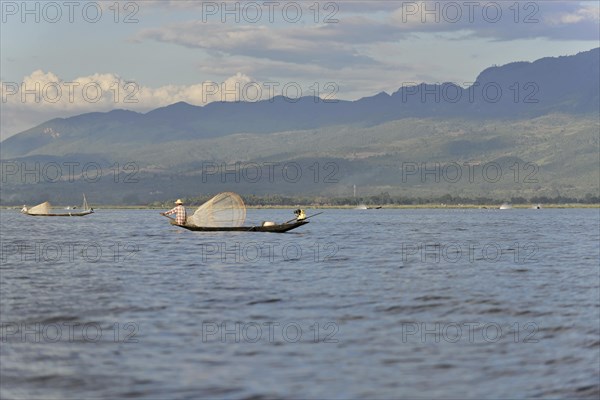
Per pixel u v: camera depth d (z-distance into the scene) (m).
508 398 64.62
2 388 65.75
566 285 131.00
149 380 68.12
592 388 67.12
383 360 75.31
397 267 160.38
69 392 64.88
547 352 78.81
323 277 140.38
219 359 75.00
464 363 74.50
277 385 67.19
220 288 124.00
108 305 105.69
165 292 119.06
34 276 141.75
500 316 99.38
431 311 102.81
